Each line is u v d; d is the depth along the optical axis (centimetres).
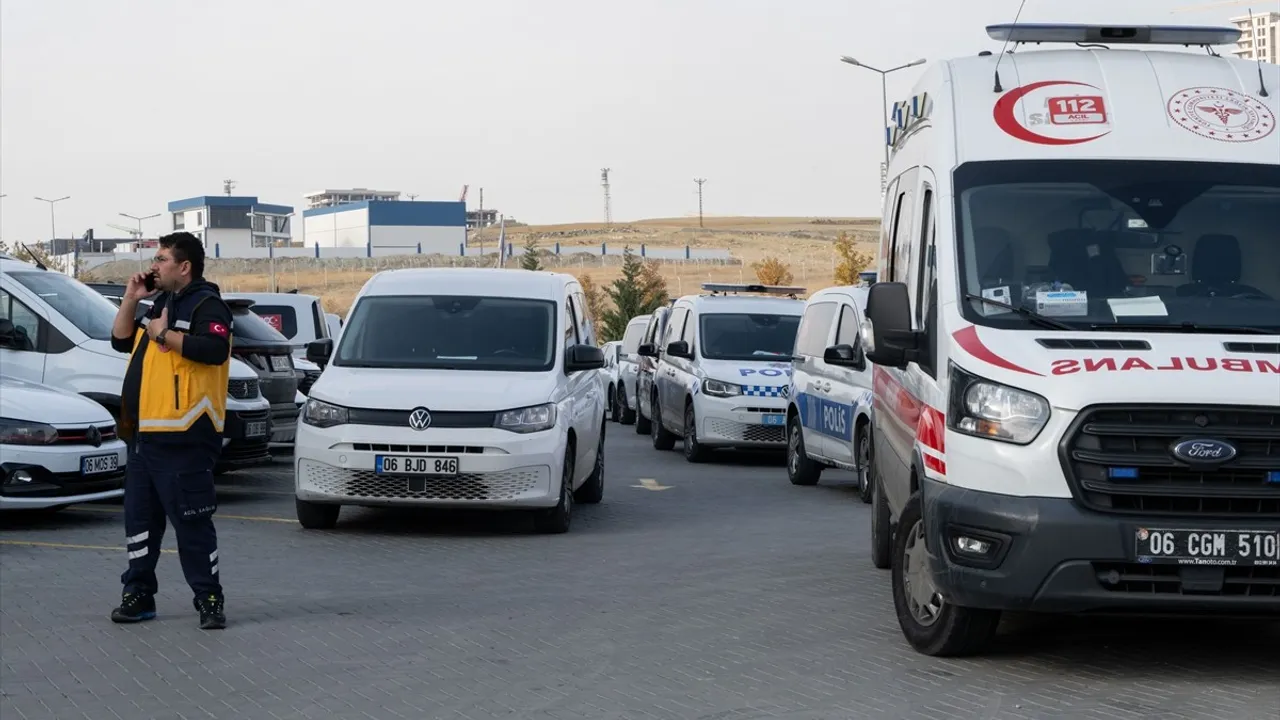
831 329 1675
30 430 1197
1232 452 664
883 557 1072
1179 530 662
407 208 16212
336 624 850
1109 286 750
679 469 2030
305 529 1273
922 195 840
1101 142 803
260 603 915
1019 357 700
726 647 790
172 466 823
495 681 711
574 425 1312
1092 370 682
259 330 1742
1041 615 880
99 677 718
